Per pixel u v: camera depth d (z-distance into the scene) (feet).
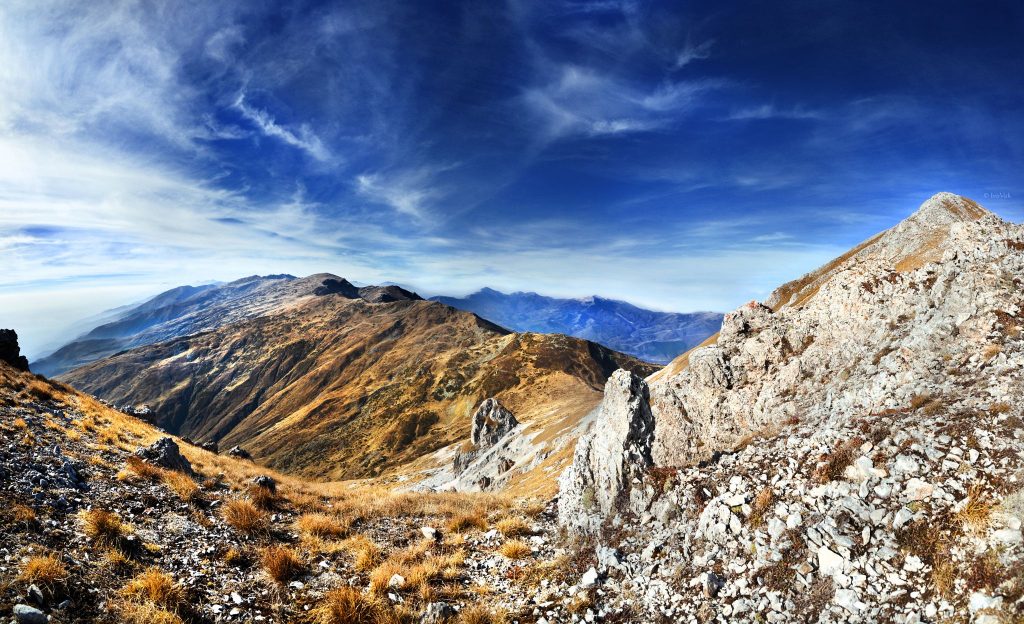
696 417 72.33
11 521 40.50
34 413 82.07
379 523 66.13
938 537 32.22
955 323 56.49
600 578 47.09
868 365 62.69
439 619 40.29
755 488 45.73
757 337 83.46
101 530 43.88
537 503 74.38
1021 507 29.99
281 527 59.21
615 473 59.82
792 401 68.33
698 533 45.39
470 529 64.95
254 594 42.09
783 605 34.50
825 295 81.56
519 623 41.93
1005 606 26.43
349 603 40.68
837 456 42.96
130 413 161.99
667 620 38.34
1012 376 43.16
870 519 36.37
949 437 38.93
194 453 105.70
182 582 40.47
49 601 32.45
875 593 31.65
